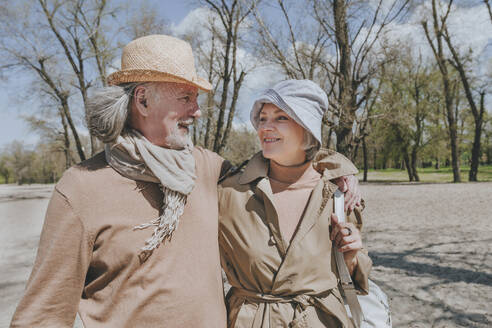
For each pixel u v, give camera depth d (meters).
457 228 8.09
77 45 18.16
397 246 6.77
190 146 1.46
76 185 1.16
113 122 1.18
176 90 1.28
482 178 30.00
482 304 3.93
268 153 1.39
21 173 57.59
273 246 1.35
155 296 1.16
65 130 26.39
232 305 1.41
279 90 1.38
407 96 26.92
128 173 1.21
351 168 1.47
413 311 3.88
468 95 23.34
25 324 1.07
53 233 1.13
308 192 1.47
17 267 6.38
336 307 1.37
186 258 1.24
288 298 1.33
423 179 31.75
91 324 1.16
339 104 8.44
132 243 1.17
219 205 1.47
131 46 1.29
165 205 1.23
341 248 1.34
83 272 1.16
